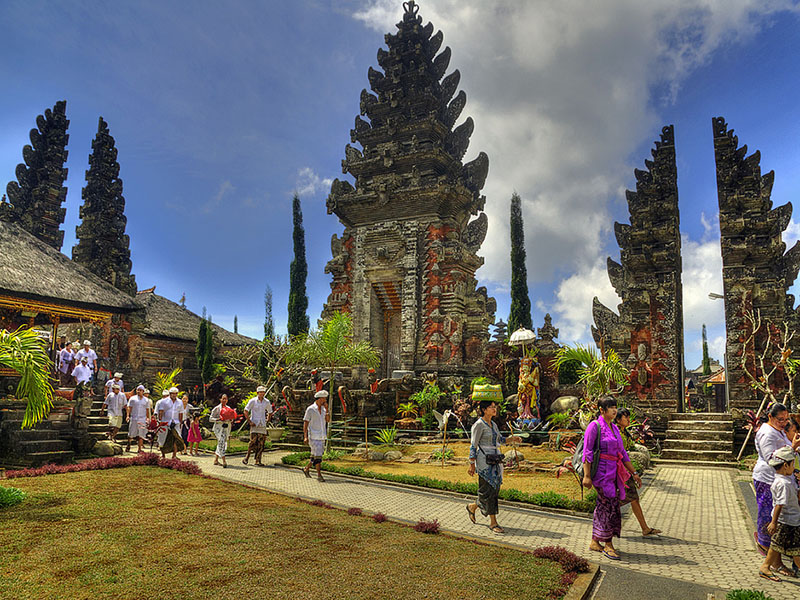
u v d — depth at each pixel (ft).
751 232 64.39
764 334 61.11
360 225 95.40
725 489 39.42
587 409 52.44
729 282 63.62
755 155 65.57
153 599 15.99
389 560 20.33
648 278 69.00
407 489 37.93
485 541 24.07
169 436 49.06
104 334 104.37
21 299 63.57
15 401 53.67
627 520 29.66
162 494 31.71
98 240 110.83
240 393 91.56
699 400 102.32
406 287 87.81
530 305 90.12
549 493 32.65
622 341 67.87
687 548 24.07
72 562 19.16
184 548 21.02
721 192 66.08
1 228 73.20
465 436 61.87
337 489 37.52
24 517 25.35
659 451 58.44
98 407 68.08
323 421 42.57
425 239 89.15
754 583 19.54
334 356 66.39
